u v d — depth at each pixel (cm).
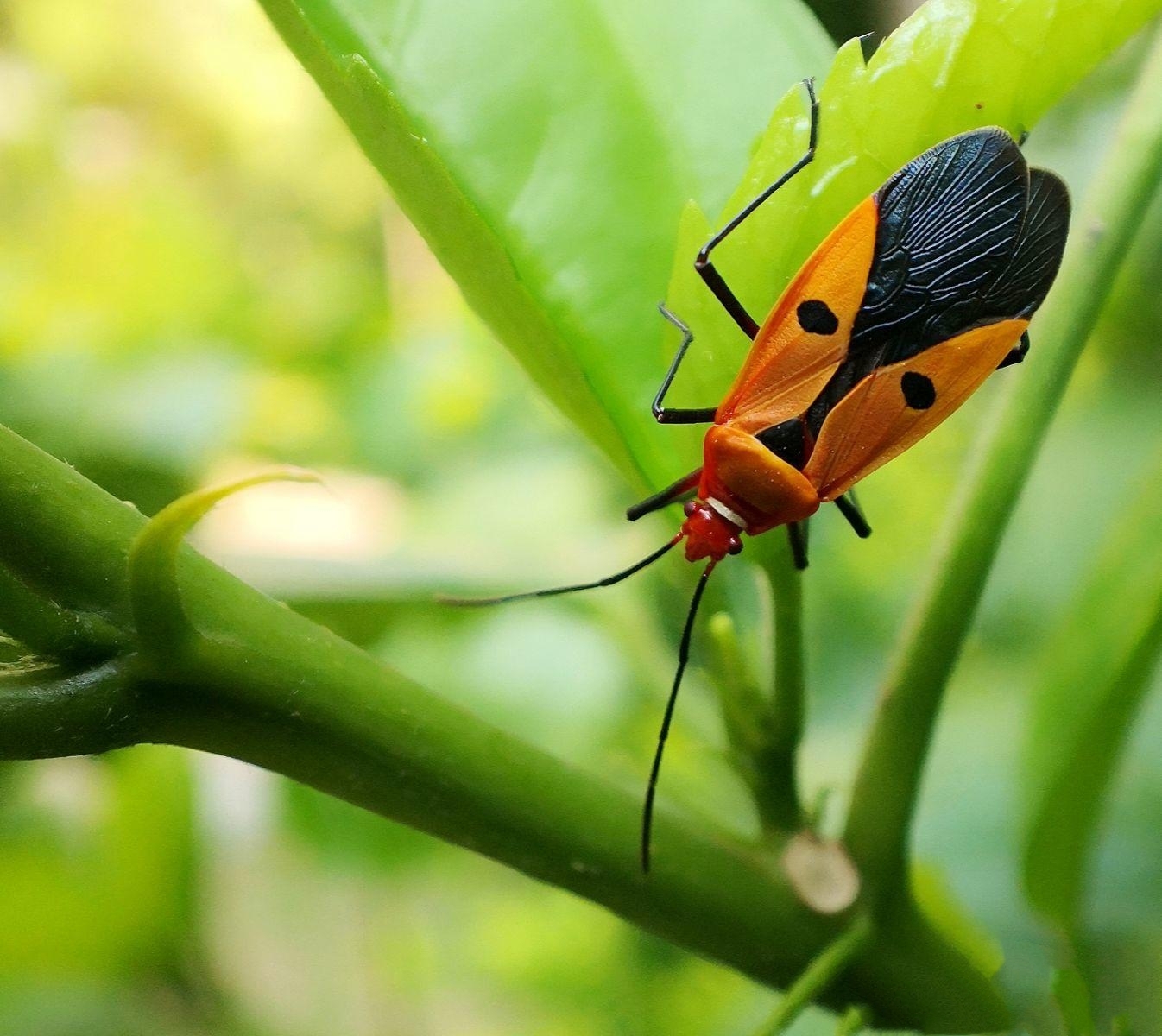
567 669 13
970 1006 9
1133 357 15
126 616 9
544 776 9
